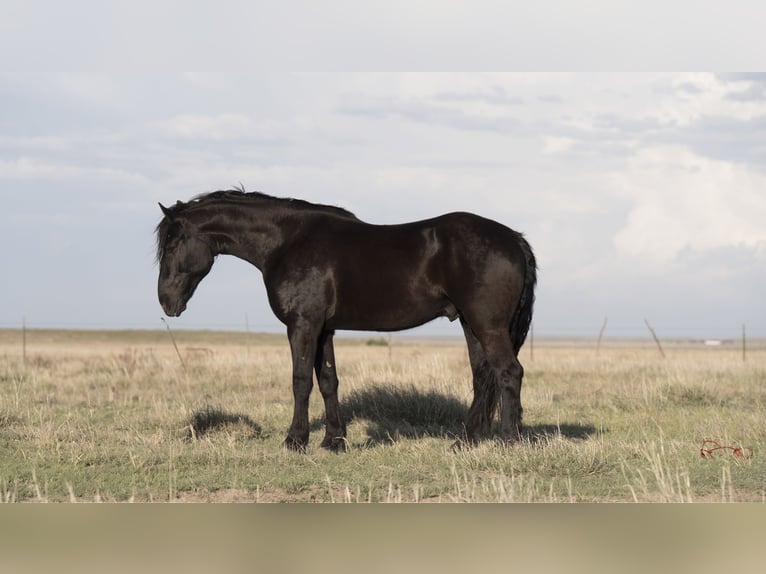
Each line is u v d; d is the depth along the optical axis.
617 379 19.39
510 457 8.58
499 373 9.16
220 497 7.65
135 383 18.38
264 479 8.26
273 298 9.92
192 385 17.91
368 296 9.50
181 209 10.33
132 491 7.72
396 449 9.98
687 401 15.01
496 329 9.17
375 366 20.34
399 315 9.51
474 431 9.62
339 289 9.62
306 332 9.73
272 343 80.00
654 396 15.09
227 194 10.38
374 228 9.76
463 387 15.09
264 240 10.10
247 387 17.50
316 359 10.19
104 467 8.83
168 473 8.51
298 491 7.86
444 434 11.54
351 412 13.05
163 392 16.67
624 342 134.00
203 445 9.90
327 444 10.12
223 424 11.44
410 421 12.82
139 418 12.54
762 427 10.67
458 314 9.67
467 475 8.28
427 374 17.22
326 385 10.19
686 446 9.73
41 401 15.03
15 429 11.19
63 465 8.87
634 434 10.95
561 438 9.56
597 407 14.44
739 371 20.58
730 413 13.25
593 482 8.03
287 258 9.87
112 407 14.38
